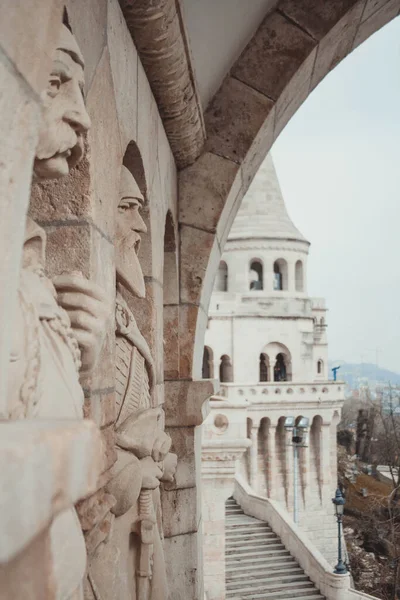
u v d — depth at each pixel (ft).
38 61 3.41
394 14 15.52
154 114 10.52
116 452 7.11
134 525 8.36
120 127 7.77
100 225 6.75
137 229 8.55
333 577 57.11
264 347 137.08
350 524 123.95
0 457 2.18
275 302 138.31
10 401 3.91
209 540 44.16
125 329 8.84
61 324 4.96
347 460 158.40
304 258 143.23
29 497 2.29
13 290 3.31
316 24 14.21
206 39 12.22
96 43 6.52
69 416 4.75
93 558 6.51
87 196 6.37
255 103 14.34
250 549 65.31
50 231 6.33
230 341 136.77
